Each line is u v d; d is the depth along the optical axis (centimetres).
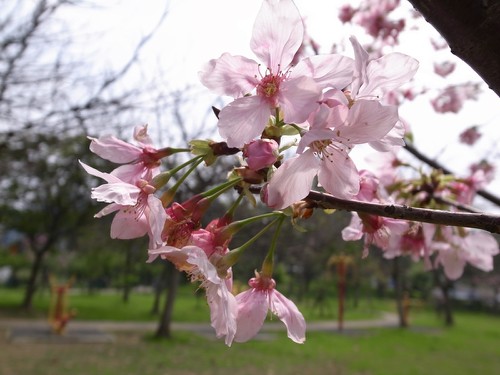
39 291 2975
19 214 1966
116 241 1852
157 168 135
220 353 1189
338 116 100
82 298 2817
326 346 1386
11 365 962
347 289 3231
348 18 360
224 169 787
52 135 774
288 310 124
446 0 95
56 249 2431
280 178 101
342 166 107
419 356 1297
